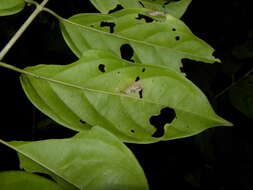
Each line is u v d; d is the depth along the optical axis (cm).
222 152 43
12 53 43
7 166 40
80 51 21
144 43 22
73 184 16
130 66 19
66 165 16
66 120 18
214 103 41
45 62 43
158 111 19
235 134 44
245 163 44
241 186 44
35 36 43
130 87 19
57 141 16
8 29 43
